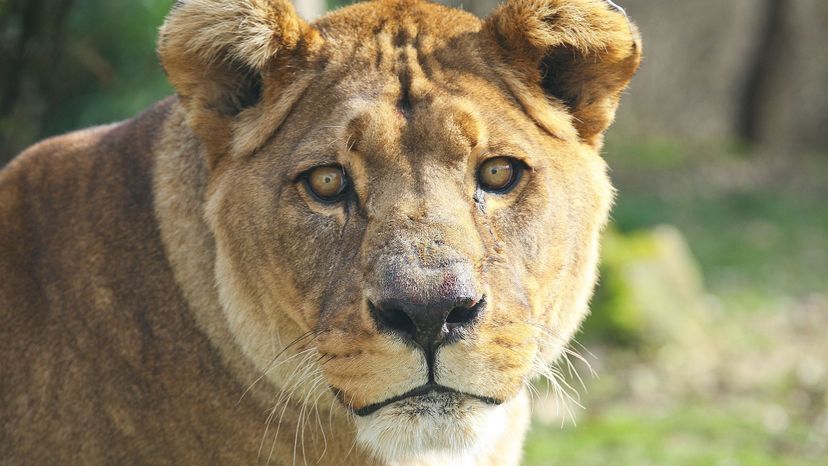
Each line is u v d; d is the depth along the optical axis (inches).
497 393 235.0
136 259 264.2
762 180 1437.0
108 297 262.8
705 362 710.5
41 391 262.8
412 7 265.6
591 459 543.5
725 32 1670.8
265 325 252.2
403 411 232.8
